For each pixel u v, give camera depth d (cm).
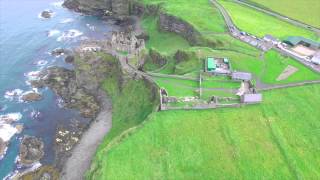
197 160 8950
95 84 13812
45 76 14750
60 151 11306
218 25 15575
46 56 16312
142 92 12125
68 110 13062
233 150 9225
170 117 10156
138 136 9612
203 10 17088
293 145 9412
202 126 9888
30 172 10538
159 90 11081
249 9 17562
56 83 14300
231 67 12338
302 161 8975
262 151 9231
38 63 15775
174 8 17362
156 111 10394
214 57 12738
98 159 9212
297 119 10250
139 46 13862
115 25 19325
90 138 11731
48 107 13200
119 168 8775
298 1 18550
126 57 13262
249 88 11288
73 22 19675
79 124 12369
